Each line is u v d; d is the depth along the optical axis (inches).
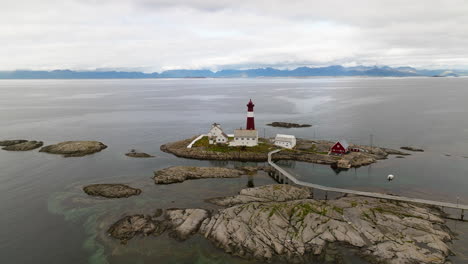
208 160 3408.0
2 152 3690.9
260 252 1659.7
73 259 1651.1
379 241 1702.8
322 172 2910.9
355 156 3265.3
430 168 3011.8
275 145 3715.6
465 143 3983.8
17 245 1771.7
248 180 2755.9
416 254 1588.3
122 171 3029.0
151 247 1731.1
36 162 3309.5
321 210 1973.4
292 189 2409.0
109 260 1636.3
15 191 2506.2
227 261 1615.4
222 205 2218.3
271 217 1905.8
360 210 1982.0
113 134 4808.1
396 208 2059.5
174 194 2436.0
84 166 3184.1
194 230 1871.3
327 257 1620.3
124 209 2176.4
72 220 2033.7
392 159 3314.5
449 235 1781.5
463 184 2598.4
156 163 3302.2
